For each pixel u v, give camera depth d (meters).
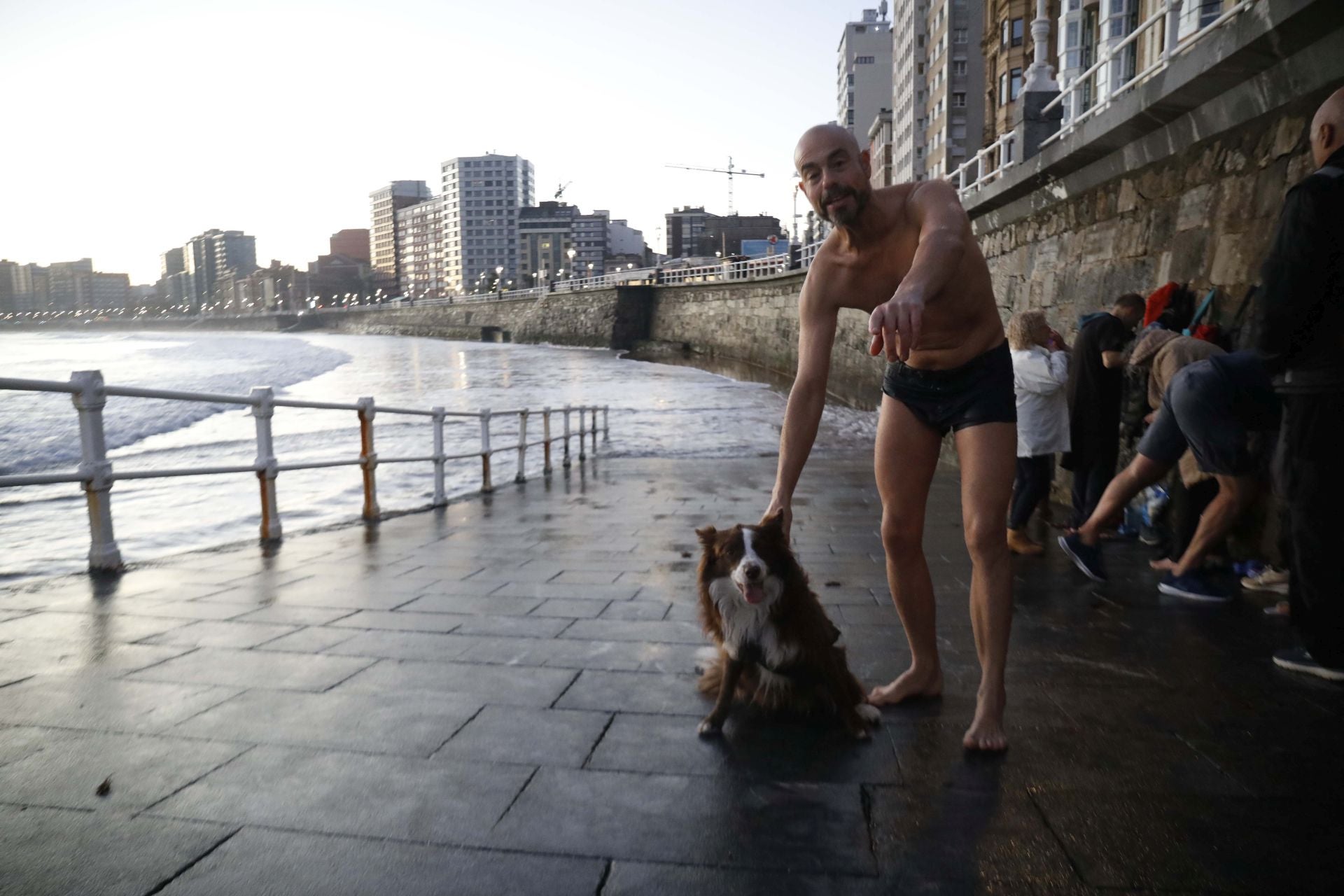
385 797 2.48
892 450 3.06
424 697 3.31
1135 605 4.71
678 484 11.55
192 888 2.00
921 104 76.94
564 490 11.08
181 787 2.53
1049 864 2.10
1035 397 6.00
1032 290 11.02
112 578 5.45
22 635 4.12
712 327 53.84
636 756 2.77
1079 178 9.12
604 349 69.00
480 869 2.09
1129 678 3.50
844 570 5.92
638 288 67.81
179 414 20.92
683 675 3.60
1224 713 3.11
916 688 3.29
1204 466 4.62
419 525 8.07
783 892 1.99
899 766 2.68
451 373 41.94
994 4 48.03
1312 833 2.24
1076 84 9.28
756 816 2.36
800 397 3.02
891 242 2.81
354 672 3.61
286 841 2.23
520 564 6.11
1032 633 4.18
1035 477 6.10
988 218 12.75
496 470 13.91
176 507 10.32
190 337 133.75
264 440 6.88
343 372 42.66
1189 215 6.96
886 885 2.02
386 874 2.07
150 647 3.95
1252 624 4.29
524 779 2.60
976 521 2.82
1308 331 3.16
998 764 2.69
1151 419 5.66
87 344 90.81
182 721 3.05
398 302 154.25
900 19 84.25
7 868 2.08
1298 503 3.34
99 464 5.52
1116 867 2.08
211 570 5.74
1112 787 2.51
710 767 2.68
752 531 2.84
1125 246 8.24
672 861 2.13
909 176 79.50
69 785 2.54
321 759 2.74
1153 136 7.33
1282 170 5.68
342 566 5.98
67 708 3.16
